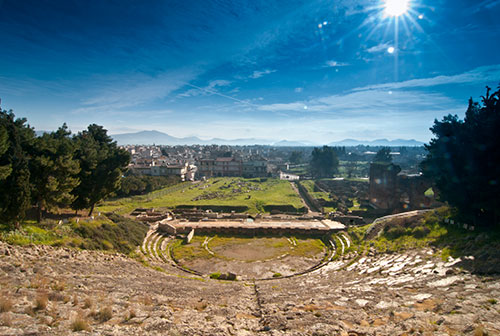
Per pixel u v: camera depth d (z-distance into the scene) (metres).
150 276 29.16
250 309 18.34
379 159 179.12
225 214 72.12
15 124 37.16
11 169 30.17
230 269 38.22
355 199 102.44
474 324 12.10
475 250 26.77
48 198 36.38
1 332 10.18
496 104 34.84
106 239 39.44
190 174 159.88
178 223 59.66
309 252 45.66
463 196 35.59
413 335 11.50
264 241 51.16
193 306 18.42
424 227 39.53
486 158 33.41
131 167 153.12
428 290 19.16
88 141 49.81
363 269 31.64
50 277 19.84
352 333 12.41
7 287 16.22
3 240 28.06
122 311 15.30
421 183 69.38
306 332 12.65
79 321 11.74
